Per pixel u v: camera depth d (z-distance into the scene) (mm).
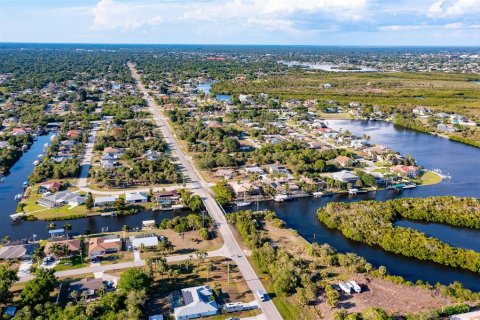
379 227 192500
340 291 145250
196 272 155875
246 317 132125
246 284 149625
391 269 165625
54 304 131000
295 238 185750
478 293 141750
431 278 160250
